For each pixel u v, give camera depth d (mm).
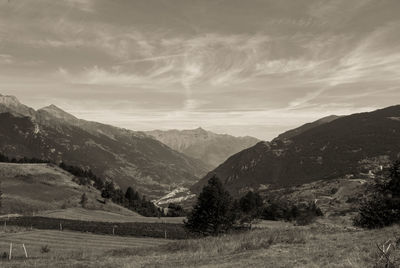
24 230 79625
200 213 59469
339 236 32531
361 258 20359
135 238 73250
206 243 36375
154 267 25688
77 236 72375
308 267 19812
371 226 39344
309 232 37375
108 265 28297
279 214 123750
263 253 27156
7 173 186625
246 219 62906
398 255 19859
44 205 147250
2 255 41969
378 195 41188
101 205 169000
